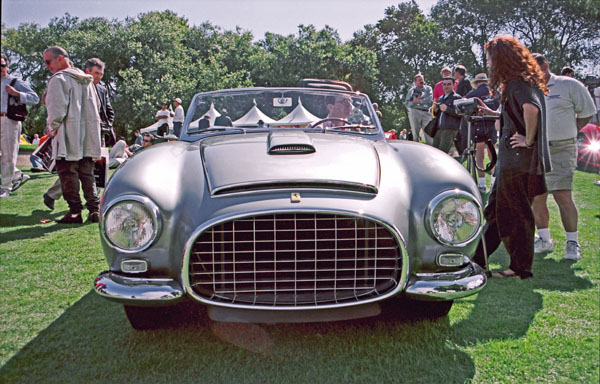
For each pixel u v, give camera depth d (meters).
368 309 2.04
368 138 3.12
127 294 1.99
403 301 2.48
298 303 1.98
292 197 1.99
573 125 3.38
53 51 4.35
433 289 2.06
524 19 28.19
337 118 3.25
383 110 37.84
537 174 2.76
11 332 2.36
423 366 2.01
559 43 26.22
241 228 1.99
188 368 2.02
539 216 3.62
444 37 34.41
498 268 3.34
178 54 37.28
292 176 2.12
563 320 2.42
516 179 2.79
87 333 2.36
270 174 2.14
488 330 2.32
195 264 2.01
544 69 3.42
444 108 5.62
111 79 36.00
